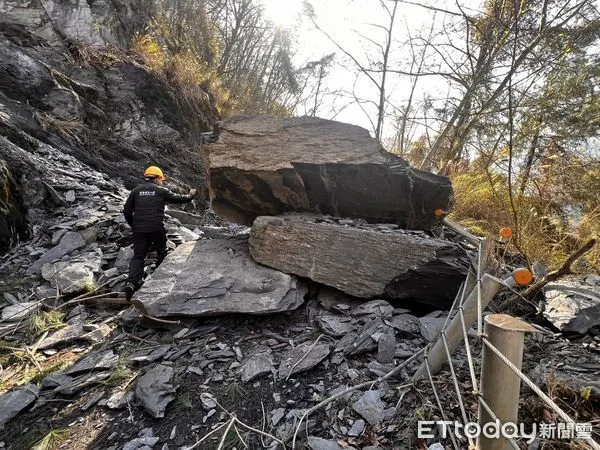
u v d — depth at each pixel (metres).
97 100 8.09
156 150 8.70
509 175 3.49
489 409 1.39
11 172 4.81
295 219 3.54
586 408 1.83
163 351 2.68
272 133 3.87
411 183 3.57
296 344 2.66
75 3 8.92
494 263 2.79
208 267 3.29
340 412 2.05
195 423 2.09
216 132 4.07
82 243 4.43
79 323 3.27
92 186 5.75
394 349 2.48
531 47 4.55
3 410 2.27
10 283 3.82
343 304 3.02
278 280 3.09
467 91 5.54
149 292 3.03
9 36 7.53
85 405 2.30
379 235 3.14
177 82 10.33
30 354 2.85
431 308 3.03
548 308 2.86
